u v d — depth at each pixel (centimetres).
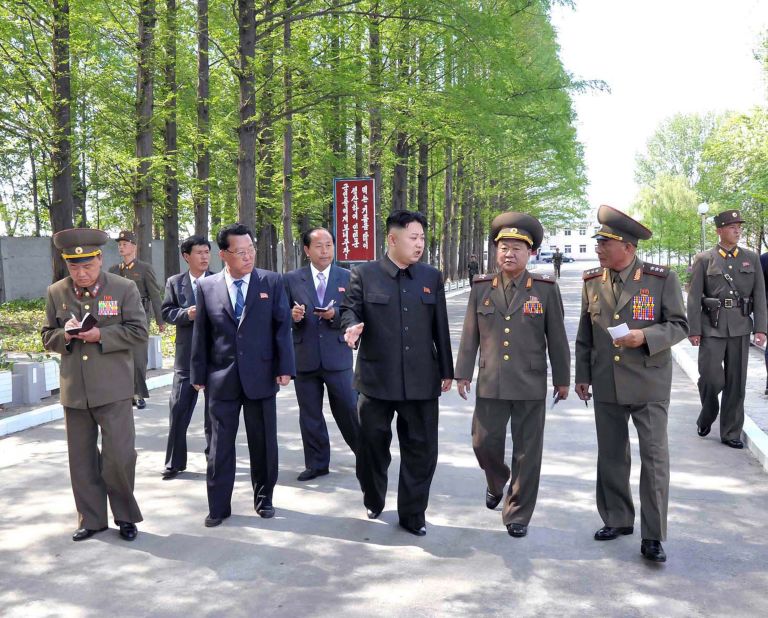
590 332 487
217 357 521
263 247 2391
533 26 2497
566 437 757
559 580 417
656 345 444
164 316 650
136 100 1698
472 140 1967
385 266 495
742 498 560
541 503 551
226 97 1892
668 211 4422
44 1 1487
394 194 2344
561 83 1894
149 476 637
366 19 1573
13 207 3378
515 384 484
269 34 1543
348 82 1511
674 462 656
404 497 491
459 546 470
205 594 405
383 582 416
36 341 1445
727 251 713
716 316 703
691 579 418
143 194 1723
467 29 1537
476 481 608
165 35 1606
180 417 632
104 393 479
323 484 610
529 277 494
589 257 11806
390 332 488
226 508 518
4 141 1959
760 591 403
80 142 1672
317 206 2558
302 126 1961
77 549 473
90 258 481
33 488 605
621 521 480
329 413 896
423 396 486
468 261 4862
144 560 454
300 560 450
